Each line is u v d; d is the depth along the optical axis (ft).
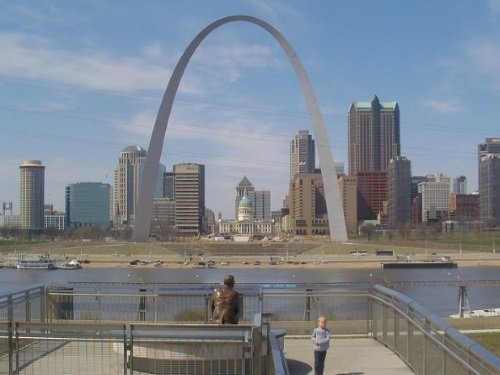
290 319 75.36
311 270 485.15
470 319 82.33
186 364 44.98
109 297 70.95
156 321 66.18
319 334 48.29
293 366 52.06
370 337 65.51
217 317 49.93
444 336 40.19
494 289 252.62
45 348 50.93
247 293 69.00
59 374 44.70
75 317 72.18
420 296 212.64
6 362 45.91
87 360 45.37
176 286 71.87
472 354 34.60
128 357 45.39
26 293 58.70
